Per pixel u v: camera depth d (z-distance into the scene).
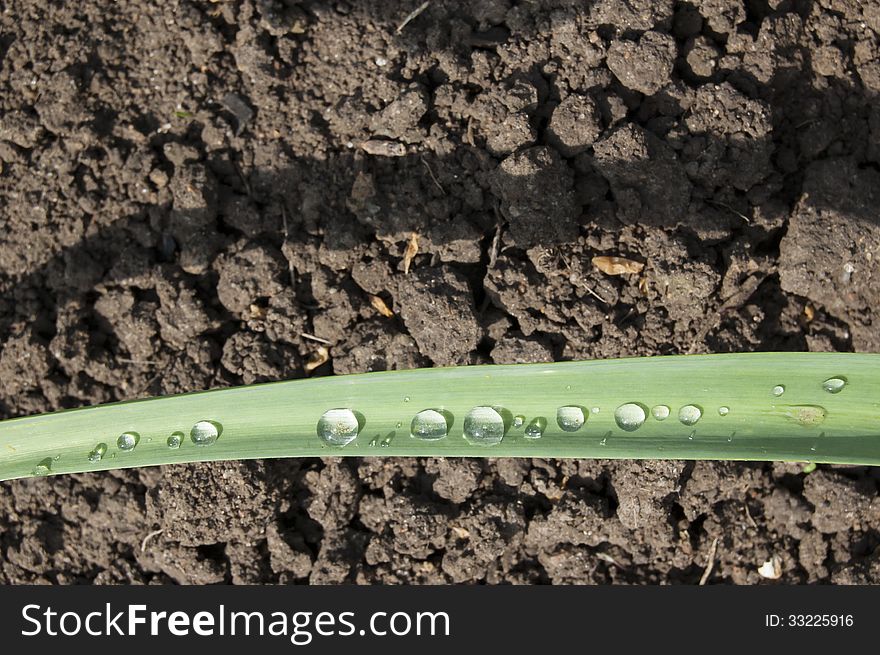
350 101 0.33
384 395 0.29
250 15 0.33
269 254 0.32
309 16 0.33
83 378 0.33
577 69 0.32
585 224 0.32
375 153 0.33
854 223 0.31
